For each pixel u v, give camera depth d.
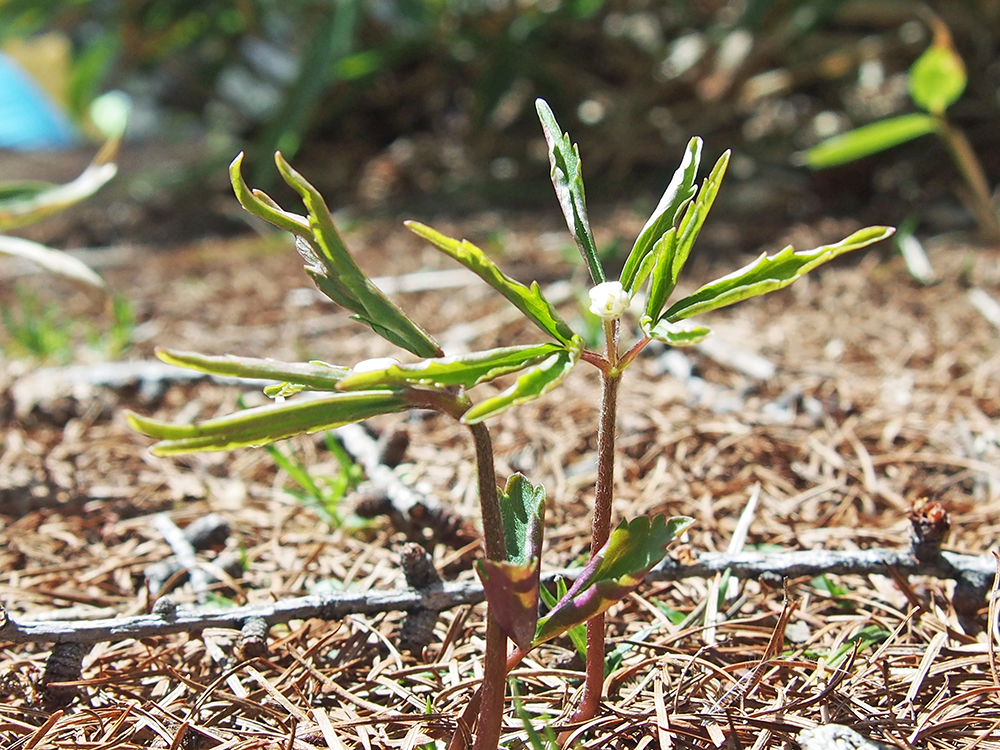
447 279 0.33
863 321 0.27
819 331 0.27
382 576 0.15
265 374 0.08
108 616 0.14
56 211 0.23
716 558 0.14
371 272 0.35
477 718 0.10
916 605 0.13
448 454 0.20
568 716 0.11
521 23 0.47
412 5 0.45
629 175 0.48
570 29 0.48
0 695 0.12
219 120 0.60
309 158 0.54
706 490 0.17
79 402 0.23
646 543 0.09
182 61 0.56
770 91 0.45
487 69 0.48
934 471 0.18
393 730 0.11
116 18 0.50
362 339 0.28
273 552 0.16
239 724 0.11
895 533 0.15
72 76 0.52
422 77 0.52
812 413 0.20
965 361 0.24
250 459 0.21
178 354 0.08
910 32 0.43
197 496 0.19
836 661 0.12
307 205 0.08
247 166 0.52
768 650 0.12
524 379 0.08
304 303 0.33
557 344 0.08
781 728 0.11
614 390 0.09
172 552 0.16
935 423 0.20
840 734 0.10
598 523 0.09
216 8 0.50
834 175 0.40
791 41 0.44
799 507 0.17
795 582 0.14
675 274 0.09
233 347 0.28
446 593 0.13
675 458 0.19
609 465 0.09
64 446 0.21
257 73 0.55
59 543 0.17
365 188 0.50
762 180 0.43
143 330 0.30
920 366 0.24
